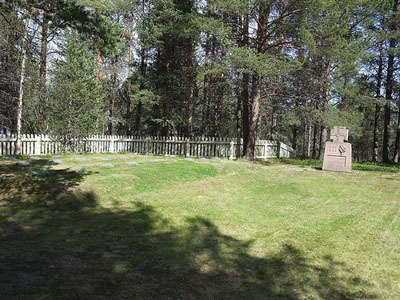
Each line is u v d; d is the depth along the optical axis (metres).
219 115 25.17
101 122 17.17
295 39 14.27
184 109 22.92
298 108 17.00
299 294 3.11
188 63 20.31
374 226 5.59
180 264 3.69
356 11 14.35
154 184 8.30
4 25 10.32
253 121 15.97
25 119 18.61
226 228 5.17
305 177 11.33
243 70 12.84
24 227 4.76
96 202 6.44
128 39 22.53
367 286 3.35
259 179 10.31
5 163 9.42
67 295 2.85
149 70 21.84
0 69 14.14
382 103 18.09
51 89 15.17
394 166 16.89
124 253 3.95
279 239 4.73
